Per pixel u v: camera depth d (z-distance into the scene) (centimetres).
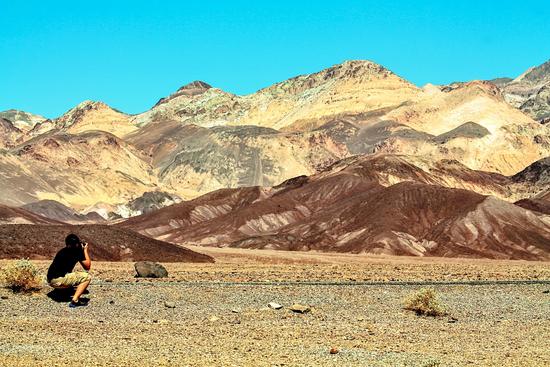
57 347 2966
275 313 4047
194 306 4159
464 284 5800
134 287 4691
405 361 2922
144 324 3569
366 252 18700
